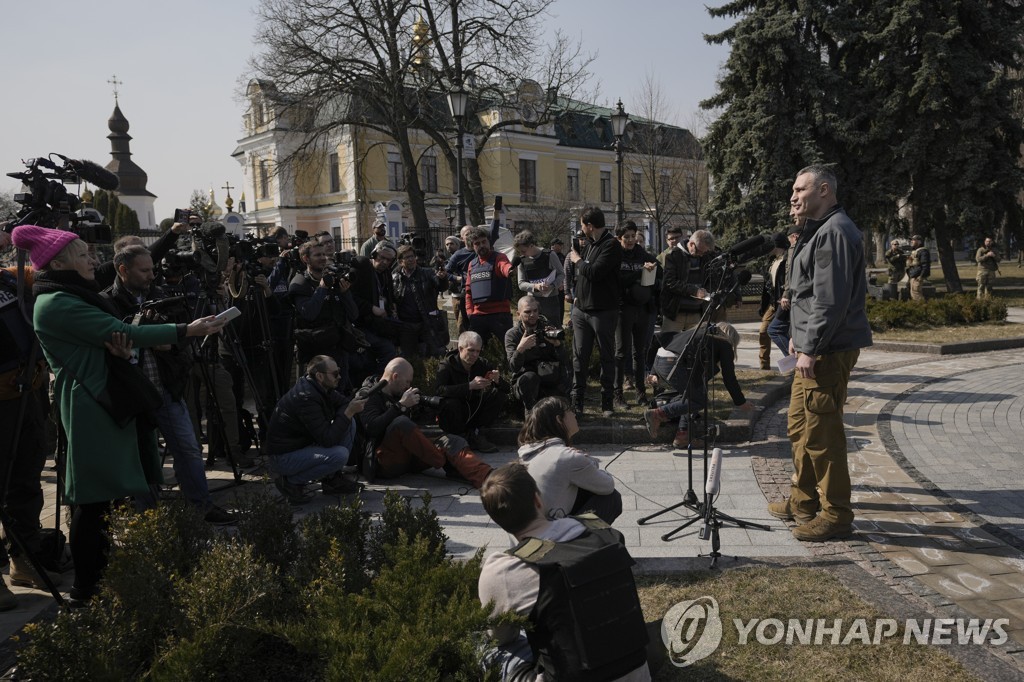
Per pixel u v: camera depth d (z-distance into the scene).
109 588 3.01
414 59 29.70
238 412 6.73
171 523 3.49
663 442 6.92
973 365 10.84
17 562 4.29
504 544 4.65
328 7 27.88
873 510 4.99
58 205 4.55
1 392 4.16
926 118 24.16
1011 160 24.22
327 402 5.73
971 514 4.86
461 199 15.73
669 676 3.08
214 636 2.74
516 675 2.61
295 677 3.00
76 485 3.75
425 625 2.67
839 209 4.39
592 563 2.43
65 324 3.72
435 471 6.30
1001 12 24.83
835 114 24.59
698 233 7.57
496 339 8.37
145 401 3.85
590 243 7.24
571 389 8.37
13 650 3.43
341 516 3.72
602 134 54.50
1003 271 36.50
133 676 2.73
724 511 5.05
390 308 8.69
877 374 10.27
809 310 4.41
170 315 4.84
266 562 3.49
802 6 24.83
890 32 24.02
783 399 8.81
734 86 26.22
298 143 46.03
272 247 7.42
